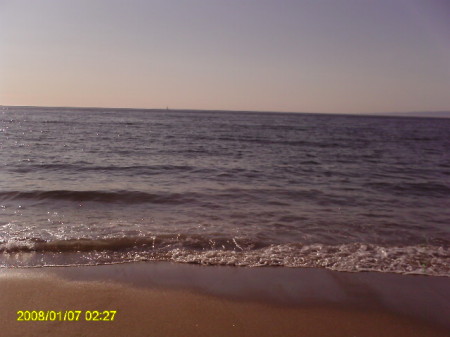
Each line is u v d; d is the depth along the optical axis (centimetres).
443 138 4078
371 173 1580
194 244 643
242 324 392
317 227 770
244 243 657
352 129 5547
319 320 407
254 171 1541
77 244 617
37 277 489
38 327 371
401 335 385
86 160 1709
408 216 884
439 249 647
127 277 500
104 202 947
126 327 378
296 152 2320
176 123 5909
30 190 1025
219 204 956
